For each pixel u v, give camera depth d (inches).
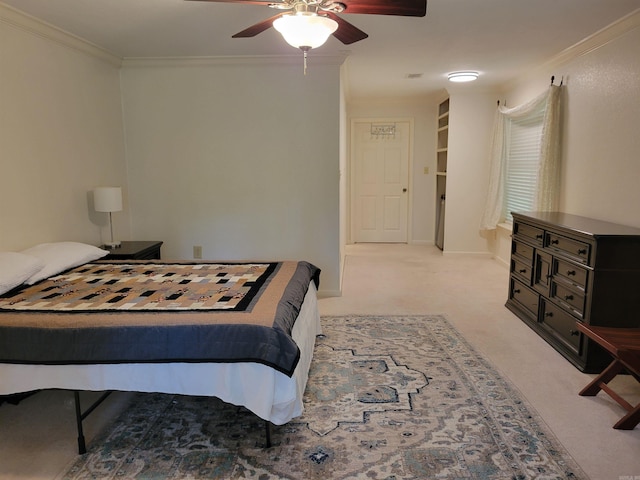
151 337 78.7
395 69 182.9
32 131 122.8
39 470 77.6
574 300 117.0
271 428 88.9
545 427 88.4
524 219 147.3
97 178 154.7
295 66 163.9
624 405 90.8
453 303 166.9
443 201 263.4
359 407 96.1
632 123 122.4
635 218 121.7
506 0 104.6
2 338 79.7
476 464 77.7
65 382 80.6
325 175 170.7
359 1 76.2
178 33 131.7
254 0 81.1
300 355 86.6
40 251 116.6
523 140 207.3
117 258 139.4
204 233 177.6
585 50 145.1
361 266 226.8
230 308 86.3
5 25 112.1
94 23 121.8
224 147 171.5
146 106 170.2
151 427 89.7
